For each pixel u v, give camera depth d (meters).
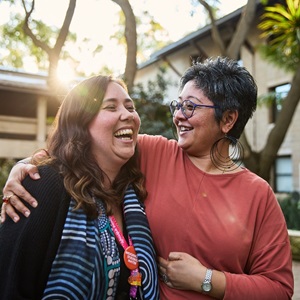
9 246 1.69
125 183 2.04
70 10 7.95
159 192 2.11
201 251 1.99
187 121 2.14
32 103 18.33
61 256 1.70
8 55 22.08
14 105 18.16
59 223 1.73
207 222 2.01
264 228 2.06
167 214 2.04
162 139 2.34
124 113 1.93
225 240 1.97
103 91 1.92
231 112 2.14
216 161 2.18
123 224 1.99
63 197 1.77
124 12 8.44
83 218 1.77
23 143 17.28
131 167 2.10
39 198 1.74
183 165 2.19
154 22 13.19
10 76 18.55
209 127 2.13
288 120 7.76
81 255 1.70
